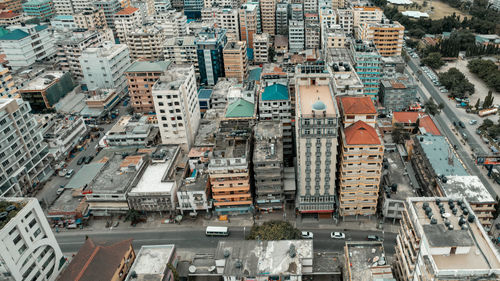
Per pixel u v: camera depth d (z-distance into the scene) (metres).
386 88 194.88
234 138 132.88
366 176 116.50
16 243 92.75
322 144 112.12
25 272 95.56
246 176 123.62
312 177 118.88
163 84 149.75
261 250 98.31
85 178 142.75
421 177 136.25
